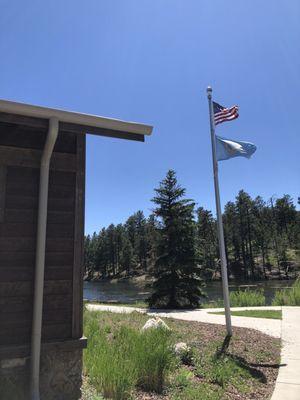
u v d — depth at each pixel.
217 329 10.52
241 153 10.23
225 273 9.84
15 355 4.43
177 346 7.31
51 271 4.78
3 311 4.49
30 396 4.34
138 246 94.12
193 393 5.61
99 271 103.81
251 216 79.75
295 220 100.19
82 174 5.11
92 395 4.96
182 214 19.70
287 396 5.83
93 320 9.58
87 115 4.72
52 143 4.59
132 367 5.59
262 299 18.58
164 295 18.80
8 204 4.70
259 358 7.85
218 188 10.14
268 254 82.06
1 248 4.59
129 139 5.09
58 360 4.66
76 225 4.98
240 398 5.71
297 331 10.60
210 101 10.54
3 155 4.74
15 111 4.41
